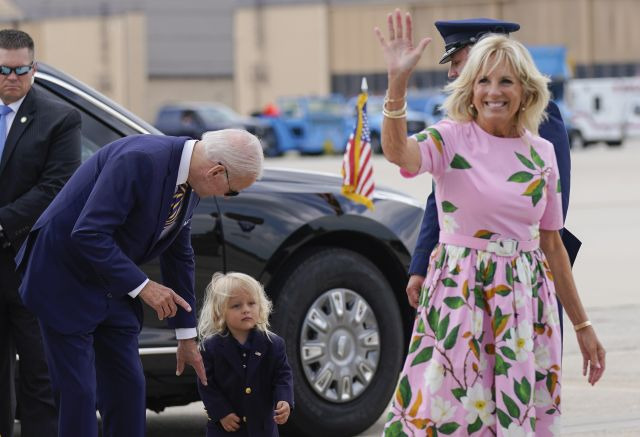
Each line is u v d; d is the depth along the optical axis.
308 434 11.14
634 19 107.00
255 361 8.98
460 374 7.36
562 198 8.32
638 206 33.97
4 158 9.42
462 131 7.47
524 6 109.00
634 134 81.06
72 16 118.25
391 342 11.58
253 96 118.19
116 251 7.81
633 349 15.05
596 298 18.92
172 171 7.91
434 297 7.49
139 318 8.48
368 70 113.69
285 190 11.16
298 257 11.15
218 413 8.99
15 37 9.45
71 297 8.16
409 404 7.49
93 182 8.06
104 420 8.49
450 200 7.44
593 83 79.25
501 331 7.35
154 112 119.38
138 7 117.31
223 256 10.69
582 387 13.15
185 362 8.77
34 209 9.36
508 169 7.42
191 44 119.44
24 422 9.60
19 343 9.55
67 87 10.62
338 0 114.00
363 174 11.51
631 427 11.38
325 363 11.19
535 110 7.45
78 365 8.20
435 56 108.44
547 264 7.62
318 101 74.69
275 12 117.00
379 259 11.72
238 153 7.85
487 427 7.40
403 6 110.56
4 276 9.42
